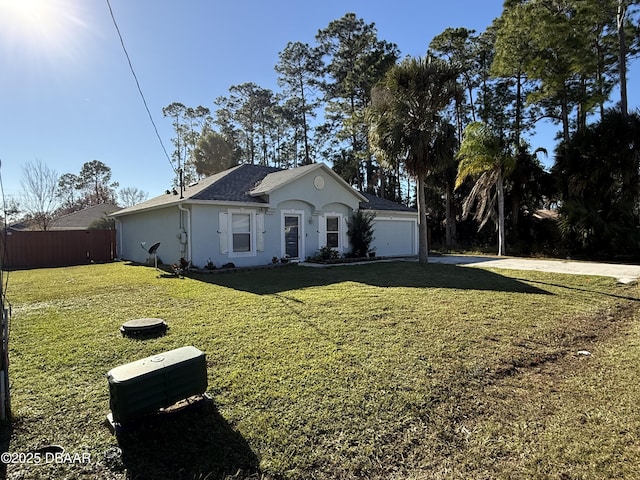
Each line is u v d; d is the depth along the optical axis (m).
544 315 6.27
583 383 3.66
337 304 7.02
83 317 6.15
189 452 2.53
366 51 29.02
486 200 20.14
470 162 18.69
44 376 3.75
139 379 2.62
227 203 12.80
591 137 17.11
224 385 3.51
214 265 12.44
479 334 5.17
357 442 2.65
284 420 2.91
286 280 10.23
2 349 2.91
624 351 4.59
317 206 15.40
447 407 3.16
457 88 13.70
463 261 15.96
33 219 26.17
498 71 21.64
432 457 2.51
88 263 17.34
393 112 13.82
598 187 17.17
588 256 17.16
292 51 32.12
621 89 18.05
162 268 13.52
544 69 19.84
